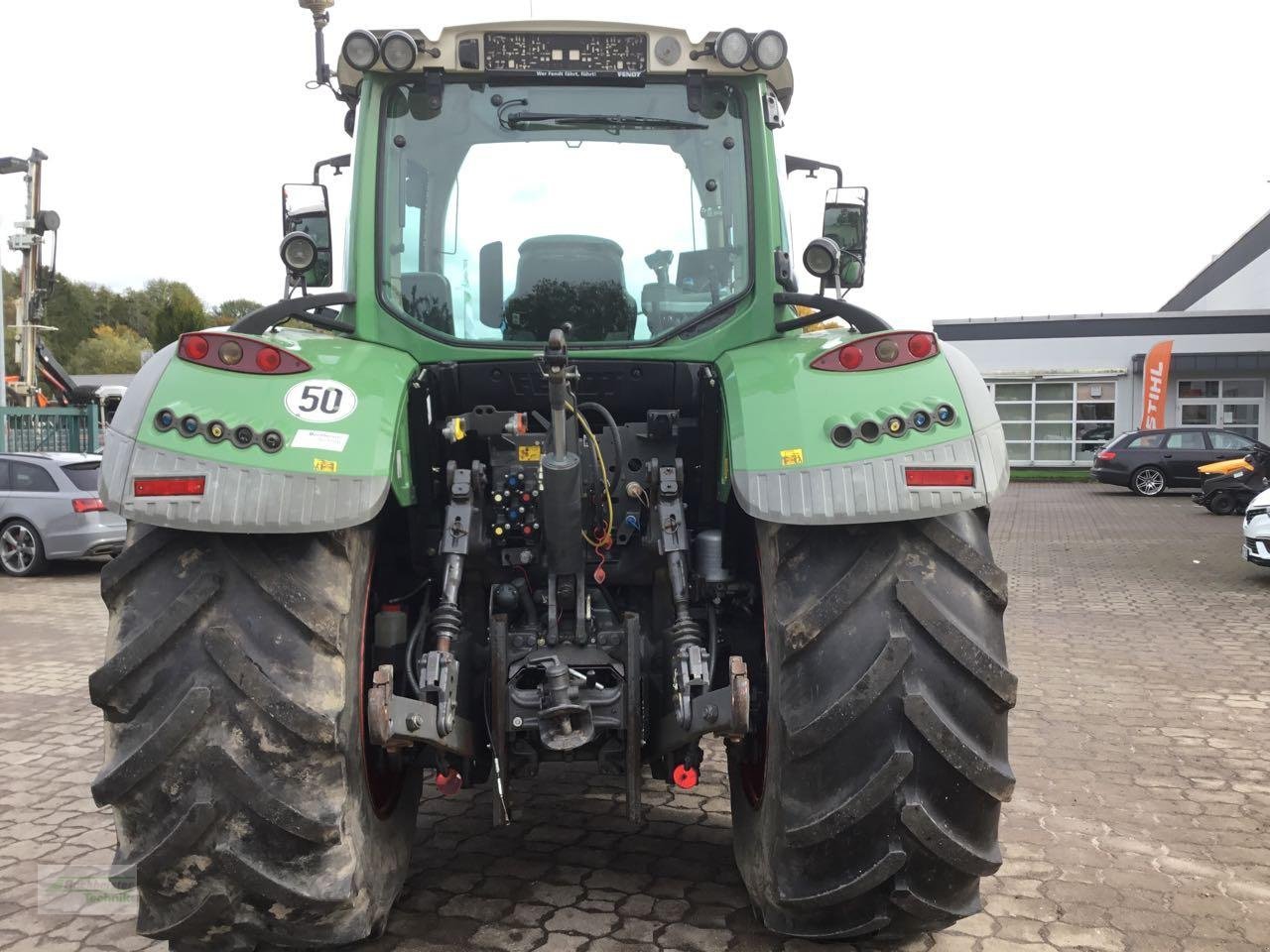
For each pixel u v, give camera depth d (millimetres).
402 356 3100
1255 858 3740
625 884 3404
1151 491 24609
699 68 3359
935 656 2477
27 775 4828
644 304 3357
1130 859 3723
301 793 2367
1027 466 32969
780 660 2555
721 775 4531
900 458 2496
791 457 2549
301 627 2408
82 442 19547
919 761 2455
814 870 2545
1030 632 8234
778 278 3285
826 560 2572
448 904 3250
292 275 3512
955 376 2637
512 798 4238
